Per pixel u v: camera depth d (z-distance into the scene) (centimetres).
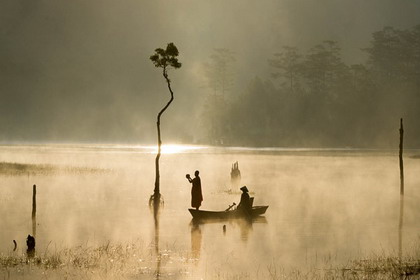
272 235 5691
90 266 4281
